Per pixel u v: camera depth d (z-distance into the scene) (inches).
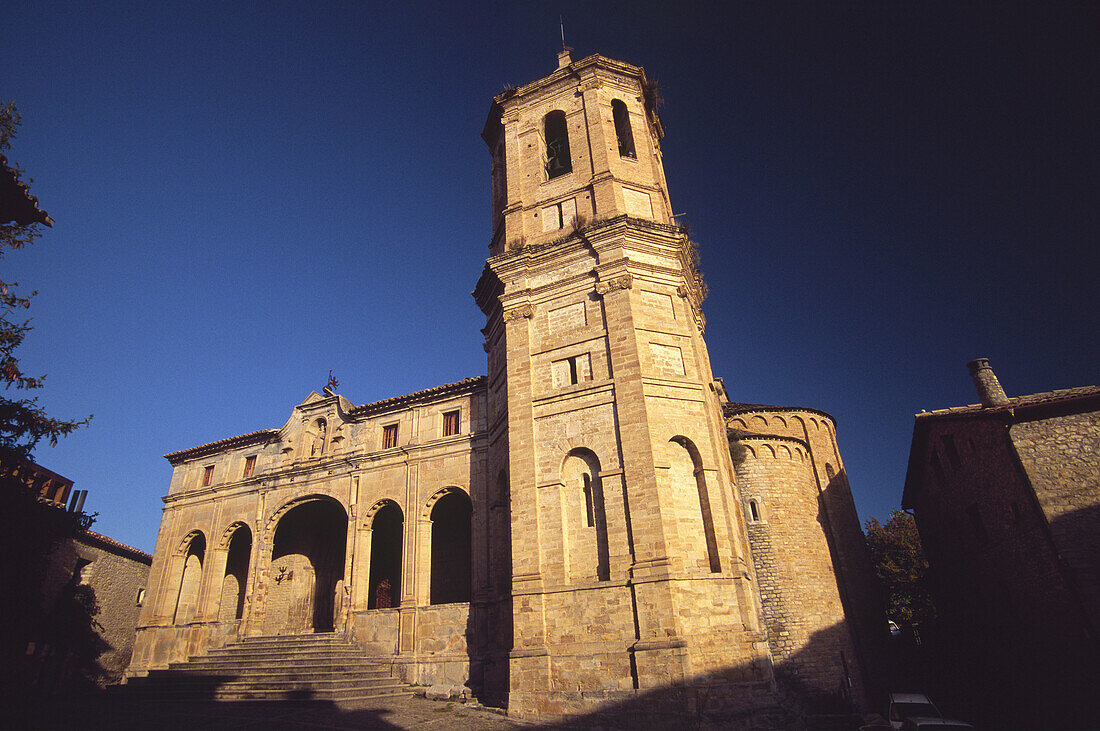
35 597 700.7
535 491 846.5
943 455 1022.4
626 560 760.3
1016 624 853.2
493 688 896.9
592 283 933.2
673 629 698.2
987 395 966.4
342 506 1241.4
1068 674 734.5
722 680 697.0
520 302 973.8
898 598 1611.7
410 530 1143.0
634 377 837.2
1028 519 775.7
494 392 1086.4
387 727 687.1
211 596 1302.9
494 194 1246.9
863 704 975.6
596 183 1016.9
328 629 1307.8
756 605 810.8
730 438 1121.4
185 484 1467.8
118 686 1058.1
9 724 689.0
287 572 1342.3
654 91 1196.5
